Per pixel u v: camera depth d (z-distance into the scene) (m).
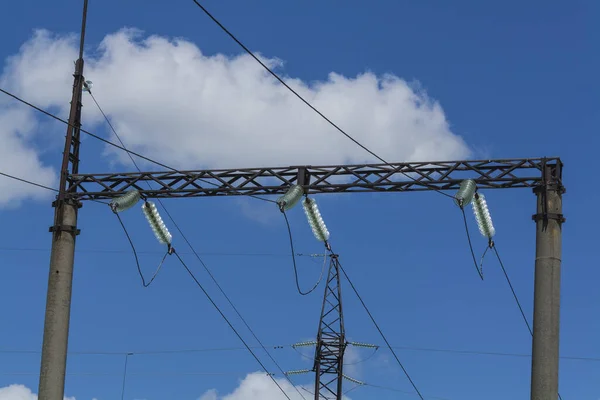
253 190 25.38
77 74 26.75
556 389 23.05
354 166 24.88
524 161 24.16
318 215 25.58
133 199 25.36
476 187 24.27
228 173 25.42
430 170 24.58
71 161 26.25
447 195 23.98
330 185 24.95
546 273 23.52
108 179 25.80
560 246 23.75
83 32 27.16
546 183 23.92
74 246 25.64
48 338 25.03
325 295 55.25
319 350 54.41
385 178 24.77
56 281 25.30
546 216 23.77
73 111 26.39
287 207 24.28
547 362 23.14
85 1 27.27
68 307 25.30
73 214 25.73
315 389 53.88
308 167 25.05
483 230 25.36
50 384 24.80
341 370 54.03
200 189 25.50
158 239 26.36
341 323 54.78
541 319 23.36
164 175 25.66
